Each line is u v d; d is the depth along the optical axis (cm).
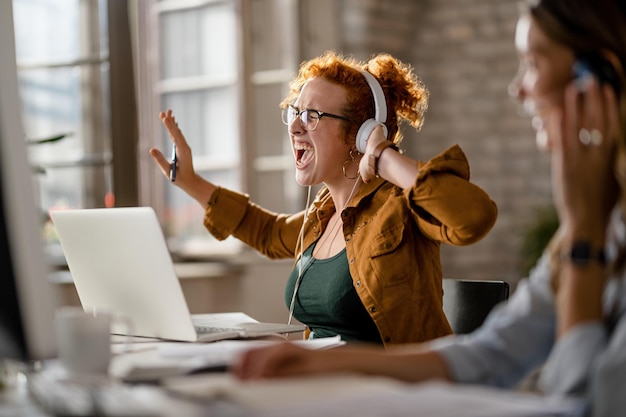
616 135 109
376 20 486
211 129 429
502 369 119
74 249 184
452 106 533
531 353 119
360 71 221
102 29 394
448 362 118
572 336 106
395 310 198
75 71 395
